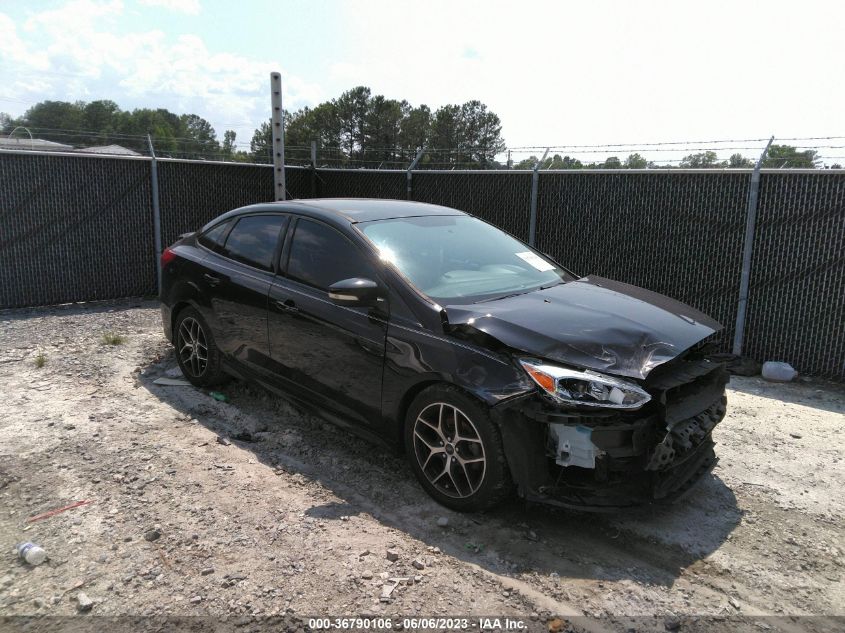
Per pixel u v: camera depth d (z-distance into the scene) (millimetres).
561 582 2922
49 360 6125
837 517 3590
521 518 3467
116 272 9383
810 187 6043
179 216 9867
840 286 5969
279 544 3137
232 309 4793
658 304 3953
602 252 7727
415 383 3516
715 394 3631
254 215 4984
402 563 3010
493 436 3209
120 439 4340
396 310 3691
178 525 3281
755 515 3600
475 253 4387
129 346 6668
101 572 2889
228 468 3963
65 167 8688
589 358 3125
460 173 9078
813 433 4809
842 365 6055
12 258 8414
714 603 2811
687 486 3447
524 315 3480
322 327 4047
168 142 10430
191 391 5344
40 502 3488
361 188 10414
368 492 3730
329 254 4219
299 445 4355
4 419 4641
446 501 3492
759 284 6469
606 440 3041
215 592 2764
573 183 7887
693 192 6867
